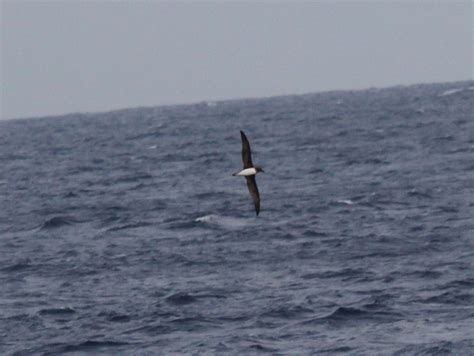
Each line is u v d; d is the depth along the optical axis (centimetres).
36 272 5459
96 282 5072
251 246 5822
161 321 4125
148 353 3716
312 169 10319
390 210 7012
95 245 6278
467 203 7044
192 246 5969
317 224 6550
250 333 3875
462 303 4175
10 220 7900
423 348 3575
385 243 5638
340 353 3572
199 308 4312
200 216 7256
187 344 3784
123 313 4316
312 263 5197
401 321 3953
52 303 4625
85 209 8206
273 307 4225
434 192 7700
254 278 4897
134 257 5712
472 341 3625
